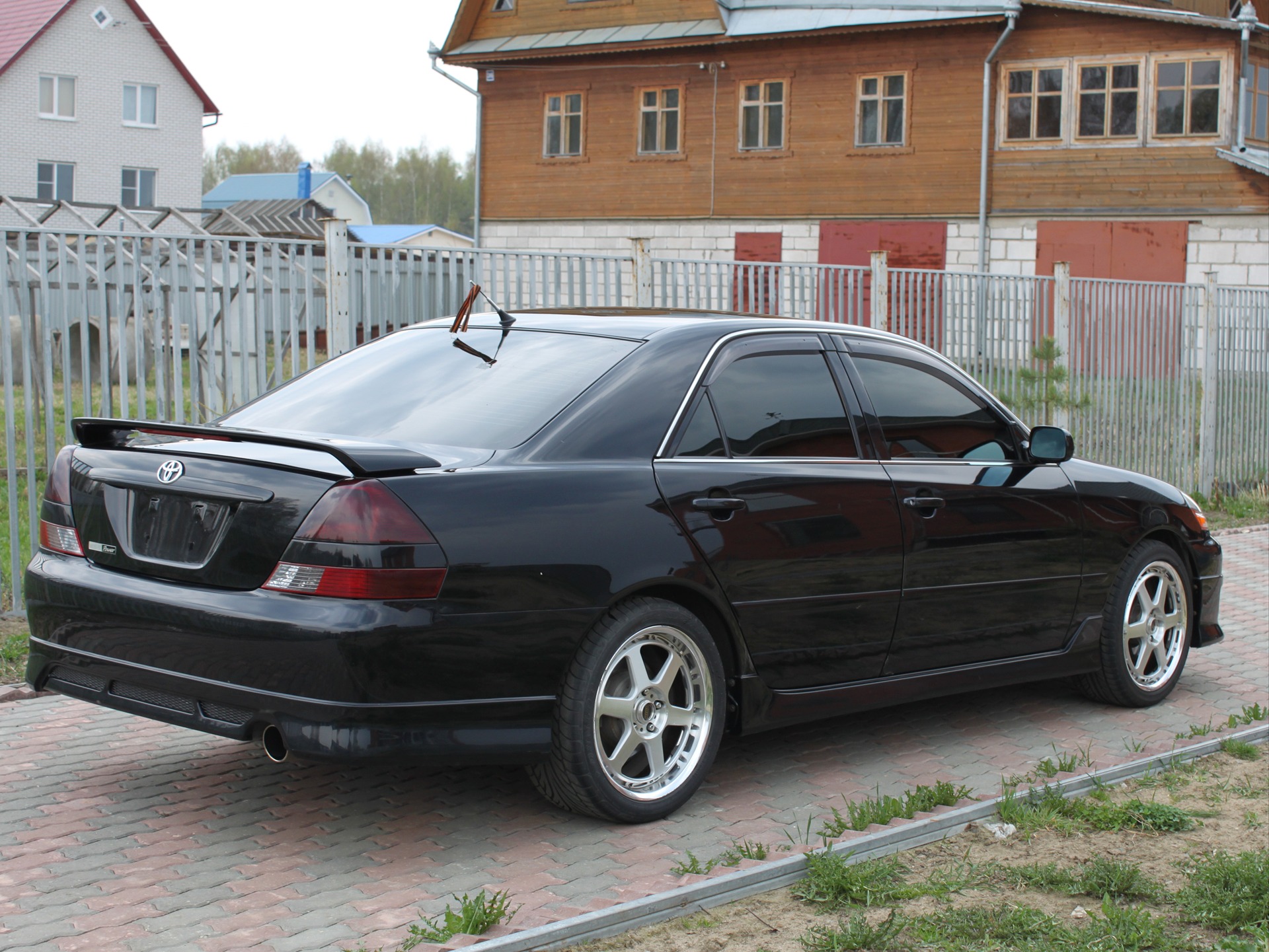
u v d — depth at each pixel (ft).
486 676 12.56
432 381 15.06
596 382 14.32
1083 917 11.94
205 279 23.49
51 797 14.40
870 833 13.58
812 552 15.17
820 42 97.30
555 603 12.92
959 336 37.78
